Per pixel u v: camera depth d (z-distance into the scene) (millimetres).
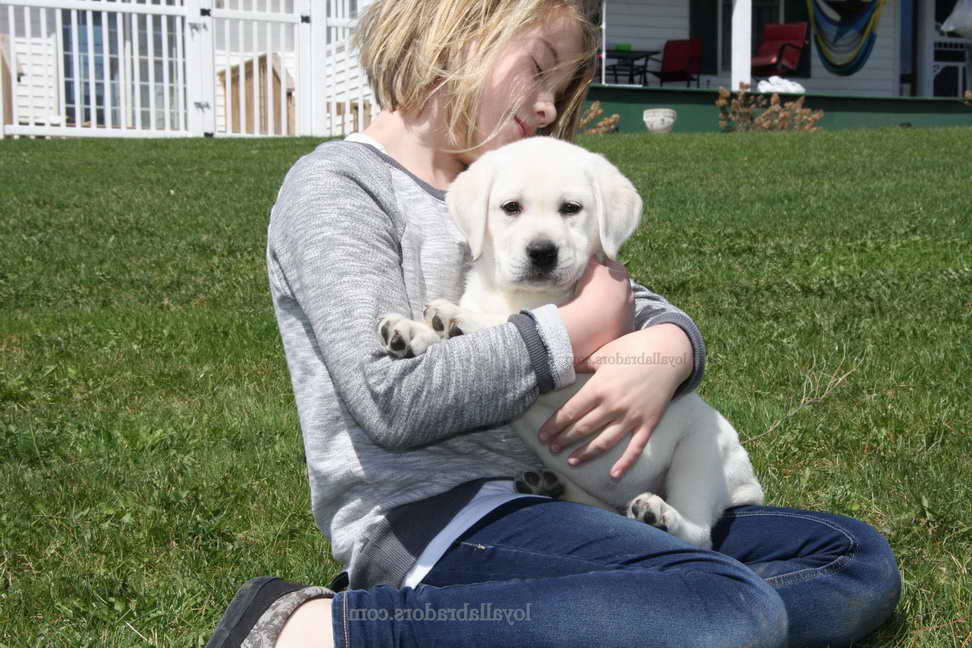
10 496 3701
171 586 3014
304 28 17188
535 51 2807
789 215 9945
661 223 9594
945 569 2973
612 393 2447
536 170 2920
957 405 4441
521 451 2586
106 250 8336
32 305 6754
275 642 2072
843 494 3535
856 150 15023
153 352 5609
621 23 23484
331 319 2289
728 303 6391
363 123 17312
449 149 2867
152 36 16625
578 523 2211
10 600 2951
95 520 3488
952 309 6137
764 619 2033
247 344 5730
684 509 2645
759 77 23719
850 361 5070
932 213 9828
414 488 2322
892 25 25594
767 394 4691
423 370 2191
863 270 7379
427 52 2688
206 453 4148
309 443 2445
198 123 17078
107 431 4367
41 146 14781
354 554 2309
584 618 1995
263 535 3391
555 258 2814
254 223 9547
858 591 2438
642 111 20109
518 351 2250
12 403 4832
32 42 17859
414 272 2600
